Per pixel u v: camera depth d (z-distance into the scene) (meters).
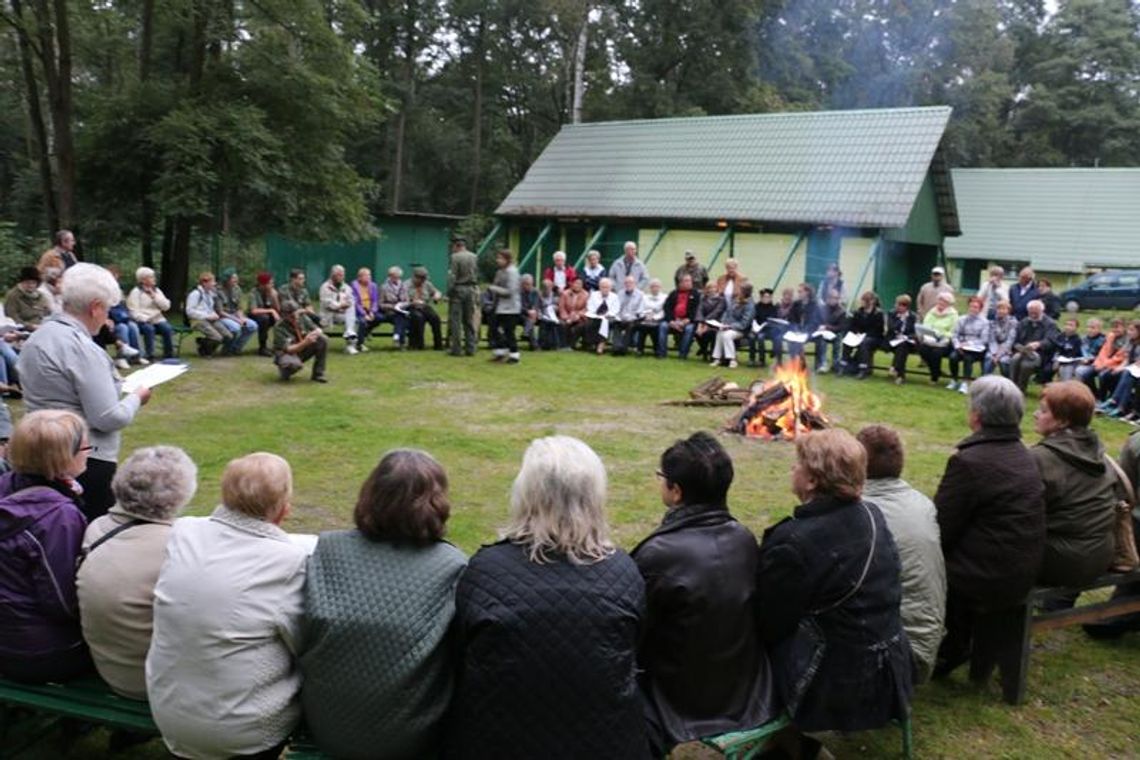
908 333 11.95
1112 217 29.80
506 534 2.42
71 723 2.97
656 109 32.78
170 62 19.78
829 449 2.85
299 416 8.28
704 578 2.64
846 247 18.36
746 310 12.63
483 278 25.39
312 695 2.35
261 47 16.91
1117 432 9.35
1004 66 44.69
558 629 2.21
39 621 2.64
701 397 9.70
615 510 5.68
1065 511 3.57
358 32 18.53
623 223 21.12
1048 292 12.78
